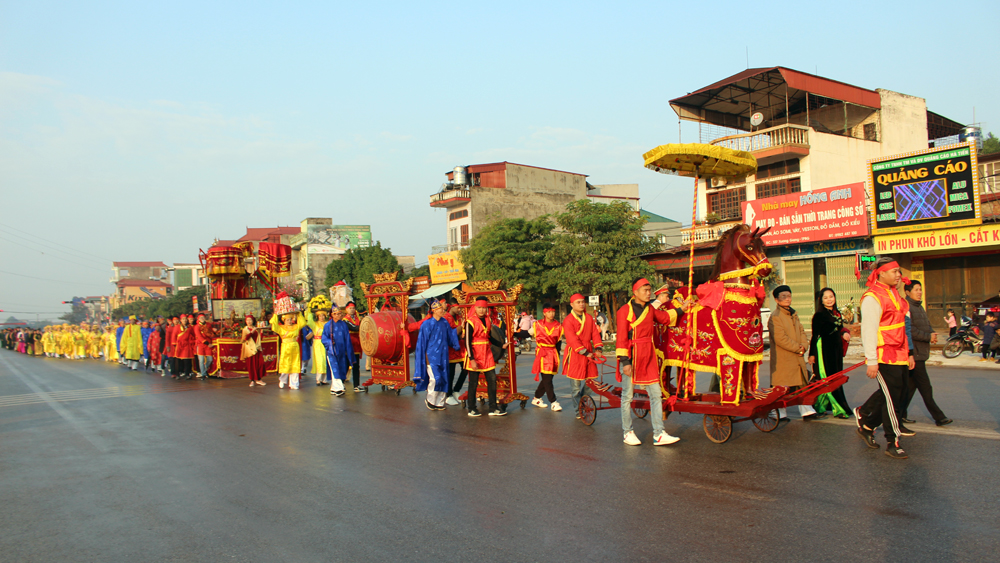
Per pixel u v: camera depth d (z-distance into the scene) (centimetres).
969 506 464
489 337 1002
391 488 583
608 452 696
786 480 552
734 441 716
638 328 712
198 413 1098
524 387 1351
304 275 6200
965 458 593
